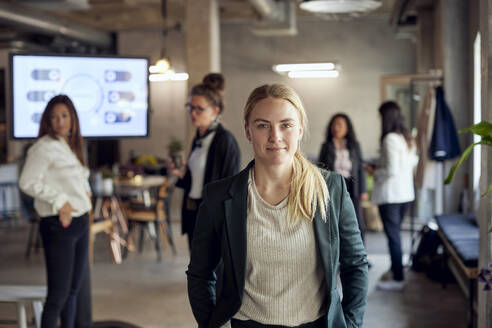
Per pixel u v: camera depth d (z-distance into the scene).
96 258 7.51
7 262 7.40
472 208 6.80
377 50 13.03
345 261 2.00
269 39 13.41
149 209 7.33
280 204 1.87
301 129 1.89
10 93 4.88
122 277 6.48
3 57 12.52
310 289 1.90
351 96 13.18
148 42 13.98
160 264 7.12
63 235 3.67
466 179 7.09
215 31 9.06
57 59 4.96
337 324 1.91
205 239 1.97
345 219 1.94
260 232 1.87
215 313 1.93
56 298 3.65
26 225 10.40
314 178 1.88
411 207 6.79
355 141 5.95
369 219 8.98
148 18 12.73
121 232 9.23
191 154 4.16
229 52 13.57
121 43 14.09
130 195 8.02
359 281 1.99
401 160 5.63
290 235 1.87
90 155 14.02
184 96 13.87
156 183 8.38
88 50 13.88
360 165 6.01
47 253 3.67
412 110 7.63
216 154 3.99
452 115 7.35
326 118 13.28
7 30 11.96
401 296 5.51
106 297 5.67
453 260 6.27
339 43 13.16
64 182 3.69
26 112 4.92
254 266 1.88
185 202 4.16
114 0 11.27
